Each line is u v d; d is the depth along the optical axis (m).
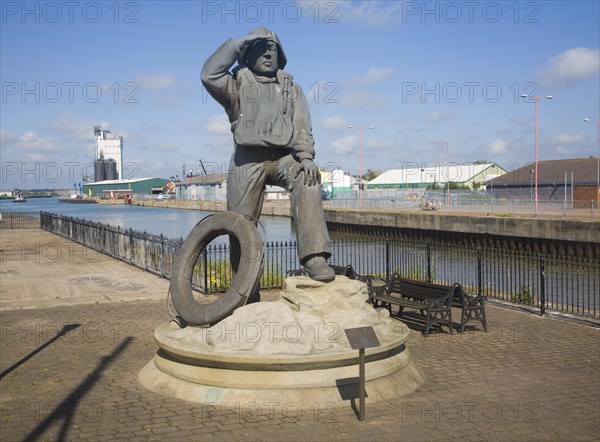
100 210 81.69
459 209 45.97
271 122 8.08
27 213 65.31
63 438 5.88
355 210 47.22
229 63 8.05
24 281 16.77
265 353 6.71
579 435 5.95
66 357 8.91
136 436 5.90
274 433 5.94
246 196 8.39
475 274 20.53
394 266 20.47
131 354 9.06
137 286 15.88
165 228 45.06
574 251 28.73
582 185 47.34
